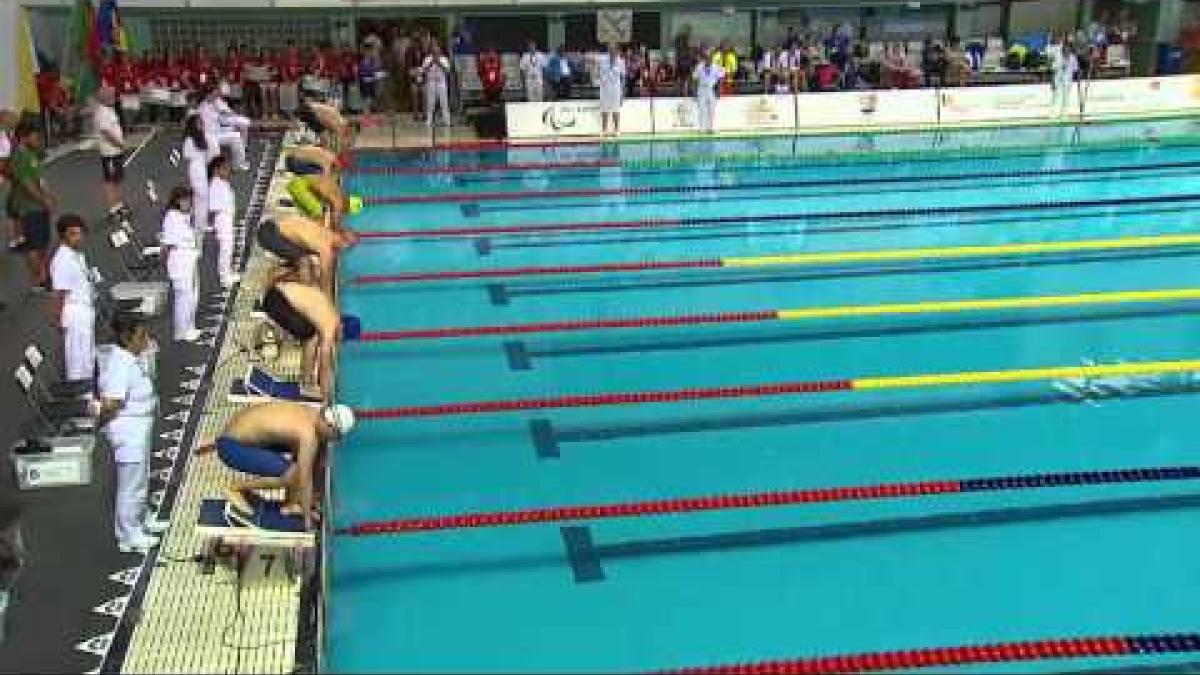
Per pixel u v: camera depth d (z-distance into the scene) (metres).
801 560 5.10
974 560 5.09
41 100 14.30
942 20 19.53
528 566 5.07
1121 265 9.44
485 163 14.05
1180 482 5.79
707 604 4.78
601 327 8.11
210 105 12.50
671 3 18.33
